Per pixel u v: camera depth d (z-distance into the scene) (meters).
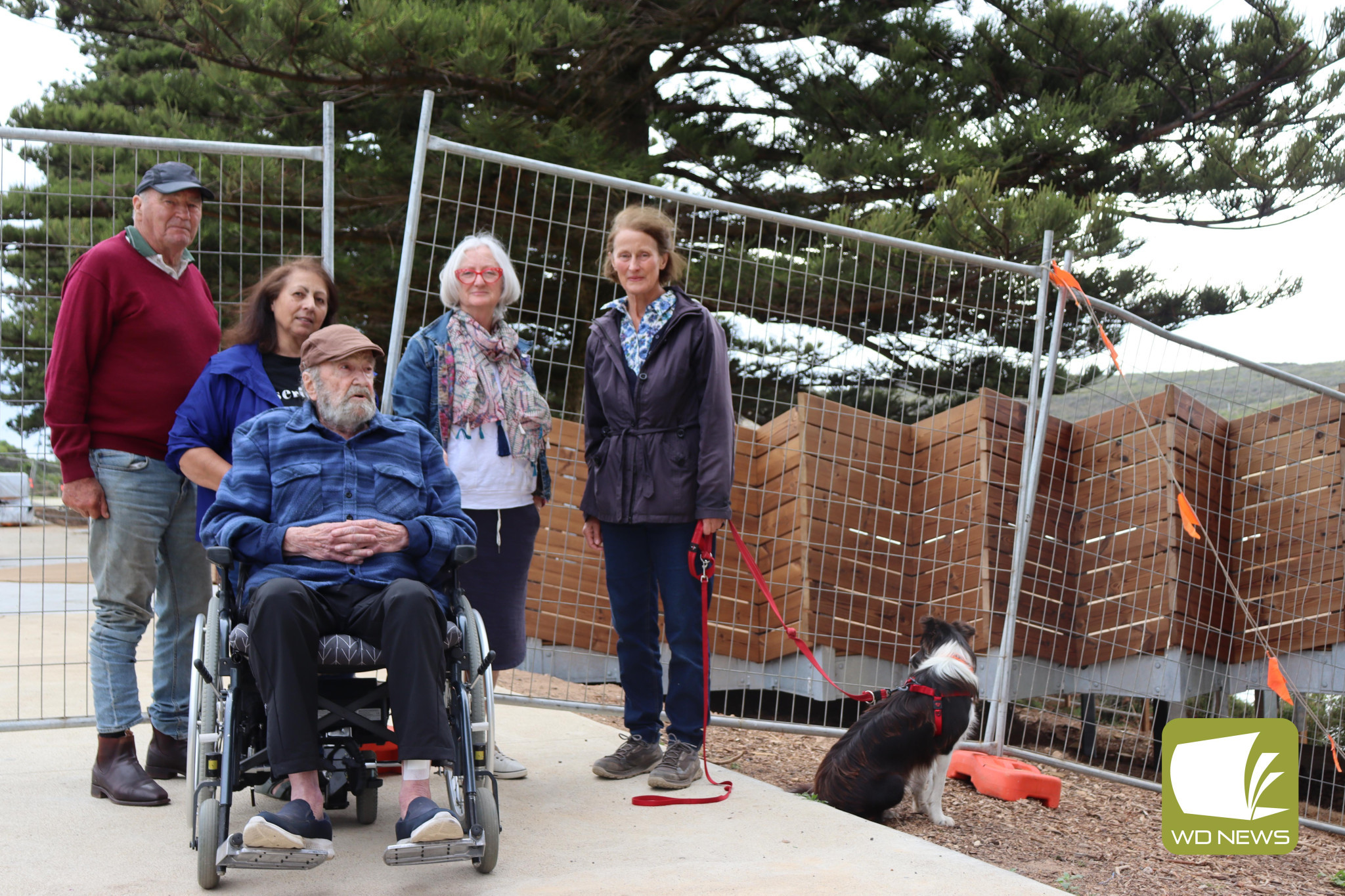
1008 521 5.23
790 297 7.97
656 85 11.09
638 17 9.42
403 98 9.38
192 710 2.34
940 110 10.40
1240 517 5.75
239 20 7.68
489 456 3.18
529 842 2.71
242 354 2.94
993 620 5.05
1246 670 5.60
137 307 2.95
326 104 3.72
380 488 2.63
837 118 10.56
